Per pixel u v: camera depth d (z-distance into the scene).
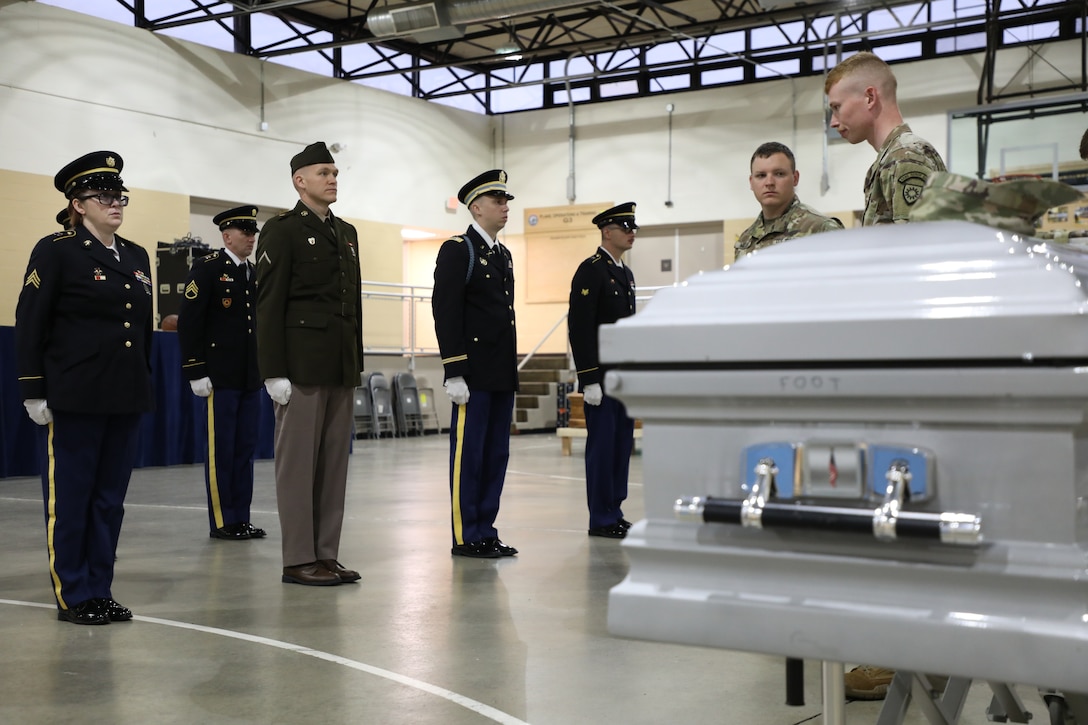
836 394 0.92
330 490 4.19
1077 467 0.86
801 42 14.12
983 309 0.86
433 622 3.38
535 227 16.62
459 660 2.91
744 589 0.96
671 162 15.55
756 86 14.88
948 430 0.89
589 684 2.68
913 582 0.89
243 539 5.36
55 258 3.37
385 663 2.88
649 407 1.01
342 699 2.55
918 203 1.17
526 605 3.65
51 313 3.40
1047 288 0.86
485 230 4.85
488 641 3.13
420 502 6.86
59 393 3.36
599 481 5.34
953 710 1.64
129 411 3.47
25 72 11.40
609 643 3.10
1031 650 0.83
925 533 0.86
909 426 0.90
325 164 4.10
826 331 0.92
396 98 15.52
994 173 11.48
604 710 2.45
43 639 3.20
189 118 12.98
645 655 2.97
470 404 4.71
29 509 6.63
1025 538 0.86
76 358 3.38
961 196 1.13
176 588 4.00
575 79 16.28
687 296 1.02
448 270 4.68
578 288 5.27
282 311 4.01
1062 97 11.17
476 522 4.75
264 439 10.73
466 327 4.75
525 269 16.73
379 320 14.92
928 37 13.77
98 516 3.52
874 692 2.50
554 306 16.47
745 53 14.91
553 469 9.48
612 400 5.36
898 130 2.35
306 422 4.07
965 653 0.85
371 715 2.42
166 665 2.88
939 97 13.67
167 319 10.30
